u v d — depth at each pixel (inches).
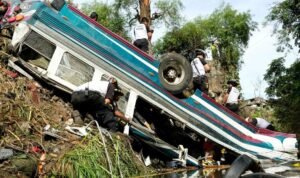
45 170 226.7
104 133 267.0
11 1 323.3
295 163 129.8
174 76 316.5
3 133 245.3
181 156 315.3
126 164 252.4
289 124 676.1
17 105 271.4
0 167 217.6
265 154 345.7
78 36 306.5
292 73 688.4
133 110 307.4
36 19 299.6
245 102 648.4
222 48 1031.6
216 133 332.8
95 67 307.0
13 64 301.7
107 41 310.8
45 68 305.9
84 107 289.4
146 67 315.6
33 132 259.0
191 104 325.1
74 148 242.8
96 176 224.2
